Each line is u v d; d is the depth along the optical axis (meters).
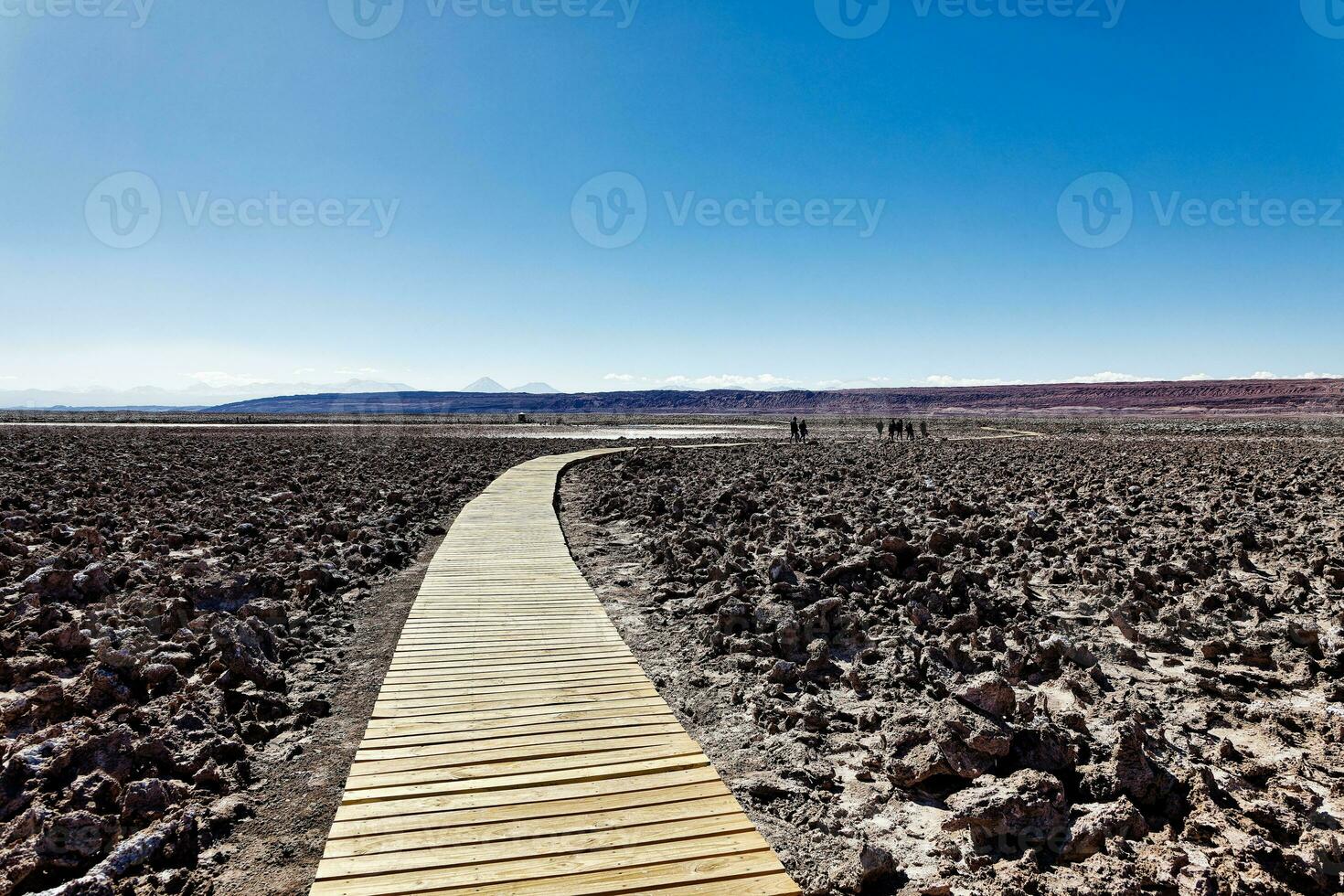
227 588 10.27
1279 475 23.38
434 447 39.28
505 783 5.12
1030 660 8.35
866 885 4.60
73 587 10.02
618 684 6.95
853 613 9.66
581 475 27.05
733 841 4.54
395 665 7.38
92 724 6.30
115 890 4.40
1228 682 7.97
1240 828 5.20
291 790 5.73
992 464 29.98
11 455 28.34
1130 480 23.41
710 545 13.80
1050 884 4.61
